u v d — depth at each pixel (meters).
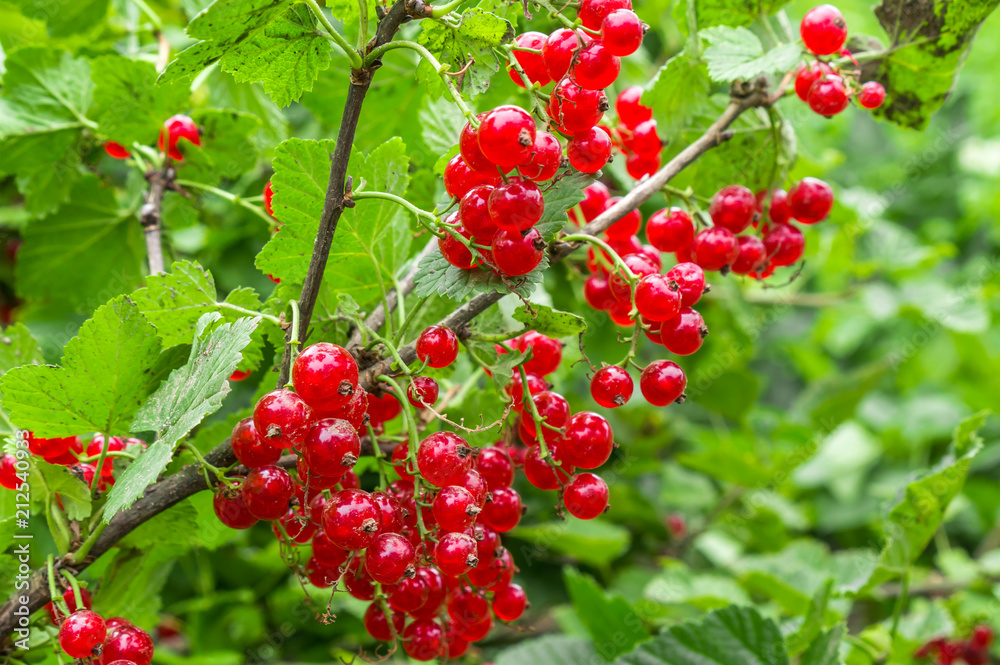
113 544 0.42
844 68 0.47
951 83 0.47
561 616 0.64
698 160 0.47
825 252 0.92
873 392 1.08
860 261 0.93
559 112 0.41
